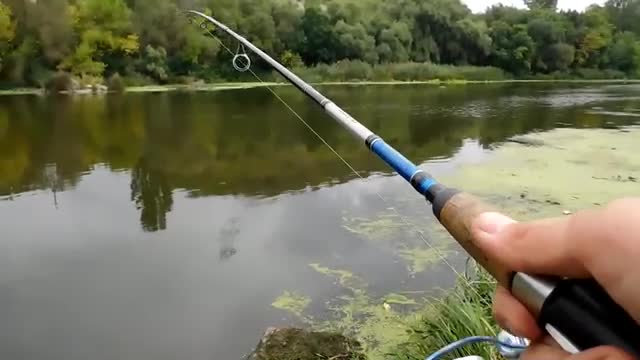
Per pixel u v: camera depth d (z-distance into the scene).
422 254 4.85
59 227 5.82
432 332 3.17
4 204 6.64
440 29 32.69
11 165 8.70
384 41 30.00
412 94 21.73
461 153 9.40
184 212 6.31
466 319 2.93
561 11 37.09
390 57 30.08
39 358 3.55
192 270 4.74
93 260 4.99
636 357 0.49
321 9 28.50
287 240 5.34
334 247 5.10
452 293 3.57
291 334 3.46
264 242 5.31
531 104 17.62
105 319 4.01
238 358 3.55
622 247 0.50
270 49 24.84
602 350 0.51
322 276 4.53
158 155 9.61
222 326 3.88
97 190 7.32
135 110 15.55
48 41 21.30
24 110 15.38
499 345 1.19
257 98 19.02
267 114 14.75
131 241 5.43
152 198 6.95
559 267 0.56
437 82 29.64
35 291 4.42
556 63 34.75
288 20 26.36
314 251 5.03
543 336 0.60
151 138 11.20
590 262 0.53
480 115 14.59
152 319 3.99
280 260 4.87
